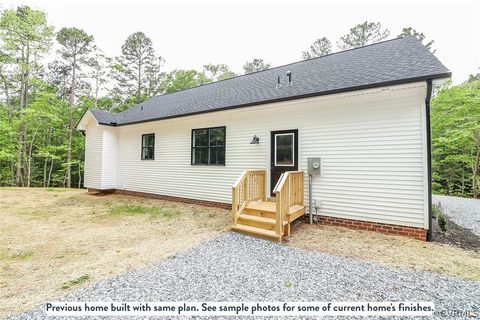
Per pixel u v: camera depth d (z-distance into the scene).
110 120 10.51
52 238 4.80
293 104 5.86
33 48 15.16
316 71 7.07
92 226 5.71
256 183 5.93
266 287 2.73
